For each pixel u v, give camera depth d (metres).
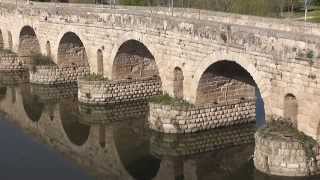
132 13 48.66
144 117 50.34
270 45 35.78
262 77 36.81
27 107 56.34
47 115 53.53
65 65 61.03
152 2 83.94
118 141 45.06
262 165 34.78
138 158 41.34
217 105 43.66
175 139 43.06
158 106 43.50
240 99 45.00
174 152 41.50
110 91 52.28
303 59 33.62
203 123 43.41
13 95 60.75
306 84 33.72
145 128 47.41
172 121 42.88
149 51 49.66
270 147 34.00
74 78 61.47
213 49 40.53
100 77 54.03
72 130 48.75
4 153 42.72
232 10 75.69
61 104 56.69
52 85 60.84
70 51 61.28
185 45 43.28
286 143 33.53
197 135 43.19
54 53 61.97
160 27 45.50
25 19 66.44
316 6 87.00
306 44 33.31
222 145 42.03
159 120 43.56
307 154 33.34
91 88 52.22
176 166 39.34
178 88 45.44
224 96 44.34
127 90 52.78
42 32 63.69
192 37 42.38
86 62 61.81
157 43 46.28
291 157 33.53
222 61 40.44
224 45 39.44
